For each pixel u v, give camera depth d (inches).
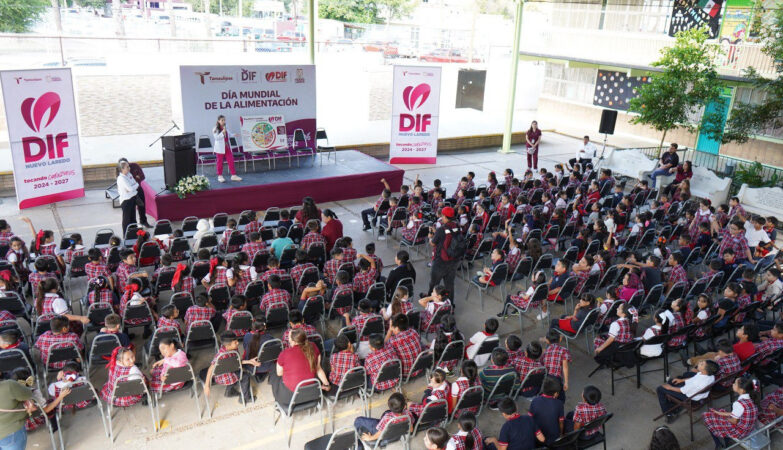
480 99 1206.9
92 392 235.8
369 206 594.2
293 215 479.5
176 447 243.6
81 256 360.2
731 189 660.7
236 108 619.2
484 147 912.9
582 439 231.9
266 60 1088.8
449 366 282.5
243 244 412.2
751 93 779.4
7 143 690.8
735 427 237.9
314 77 653.3
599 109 1042.1
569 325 313.4
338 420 264.8
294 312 264.7
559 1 1043.3
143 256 375.2
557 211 456.4
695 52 689.0
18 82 495.2
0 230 374.0
